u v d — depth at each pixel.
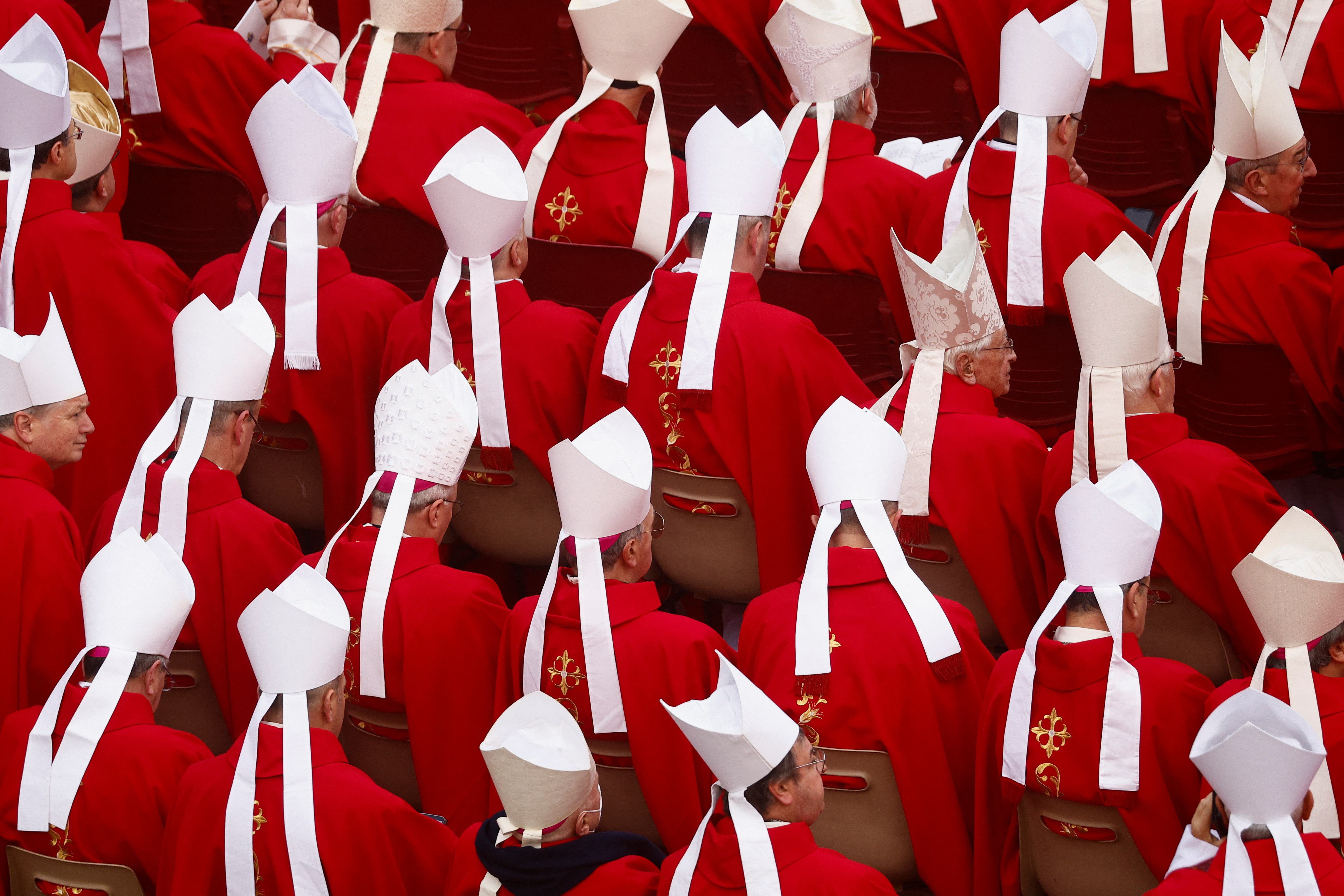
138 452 19.16
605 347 17.41
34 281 18.64
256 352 16.67
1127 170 21.56
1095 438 15.74
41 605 16.22
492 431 17.58
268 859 13.29
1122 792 13.34
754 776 11.67
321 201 18.45
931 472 16.47
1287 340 17.83
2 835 14.31
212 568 16.42
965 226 16.45
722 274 16.83
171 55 21.30
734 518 17.34
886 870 14.56
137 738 14.22
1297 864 11.23
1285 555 13.31
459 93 20.12
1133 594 13.72
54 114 18.58
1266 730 11.55
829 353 17.11
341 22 22.34
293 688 13.71
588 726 14.82
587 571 14.77
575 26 19.38
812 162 19.05
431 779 15.60
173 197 21.83
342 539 15.91
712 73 22.02
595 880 12.18
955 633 14.59
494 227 17.23
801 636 14.26
